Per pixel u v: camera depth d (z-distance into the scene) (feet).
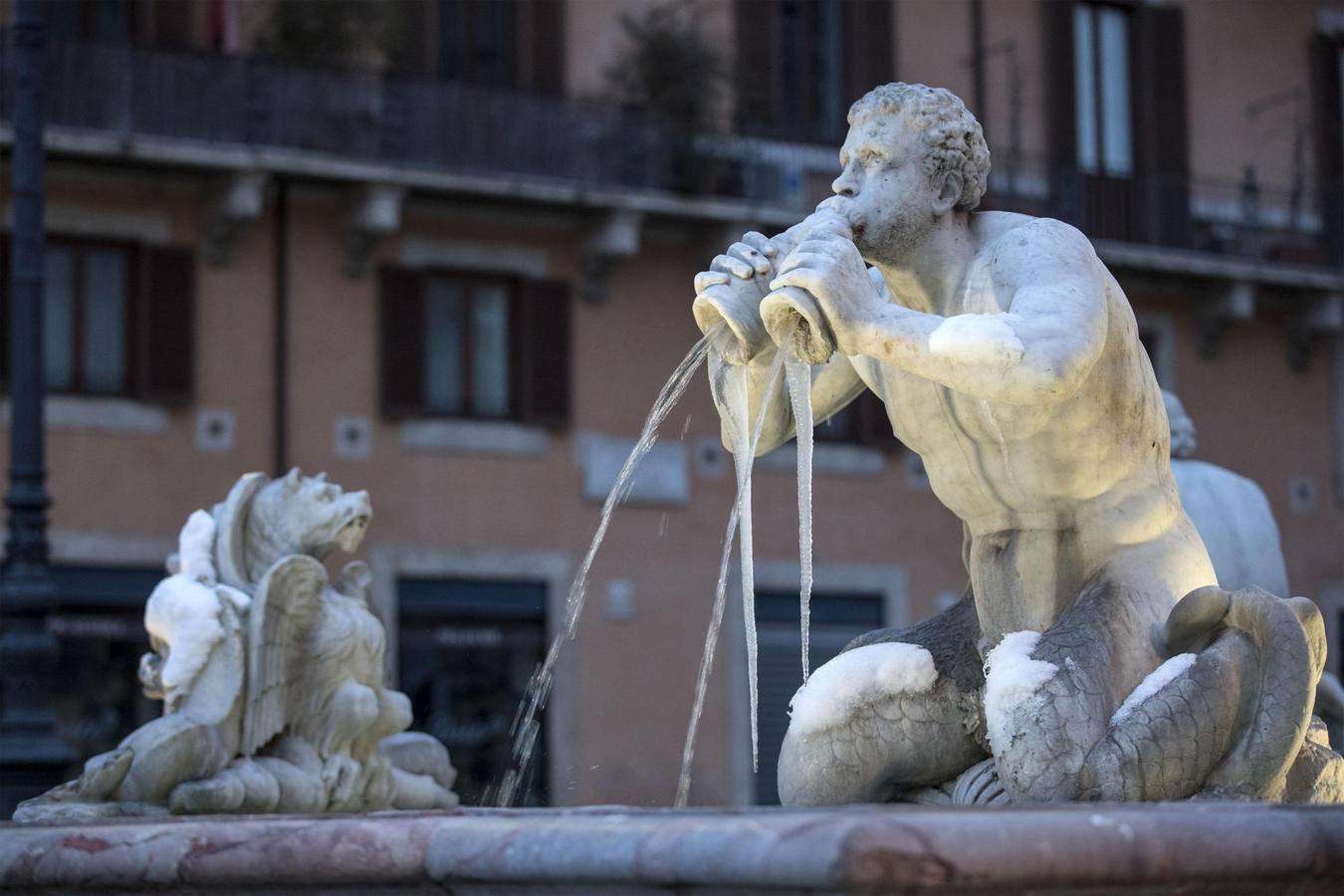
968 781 12.71
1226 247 106.11
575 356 92.63
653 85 94.48
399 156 88.22
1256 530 18.38
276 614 20.66
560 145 91.91
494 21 94.12
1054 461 12.64
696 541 92.63
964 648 13.21
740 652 92.32
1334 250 108.99
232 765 20.42
